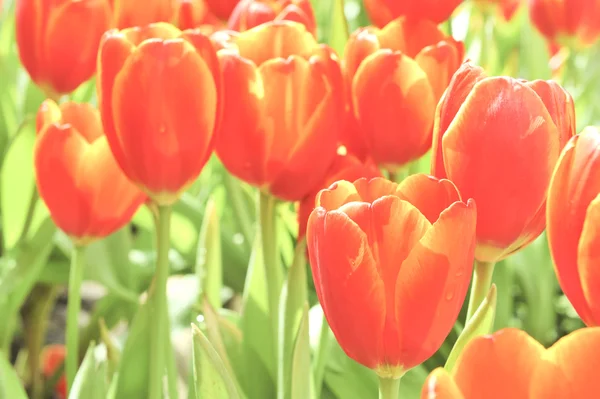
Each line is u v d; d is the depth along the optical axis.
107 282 1.02
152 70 0.64
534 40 1.29
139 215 1.15
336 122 0.68
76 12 0.80
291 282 0.72
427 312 0.57
